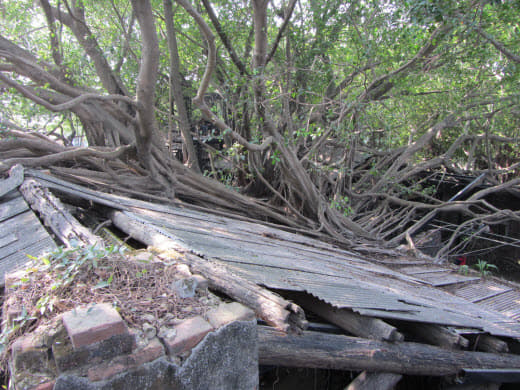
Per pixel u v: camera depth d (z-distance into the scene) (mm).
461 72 11094
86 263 2268
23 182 5891
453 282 7898
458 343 3541
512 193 13750
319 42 11047
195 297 2197
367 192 12719
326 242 9258
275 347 2580
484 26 9094
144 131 7848
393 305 3654
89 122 8906
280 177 11703
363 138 10008
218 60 11219
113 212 5332
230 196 9883
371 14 10586
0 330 2195
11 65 7723
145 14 6520
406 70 10586
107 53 10953
